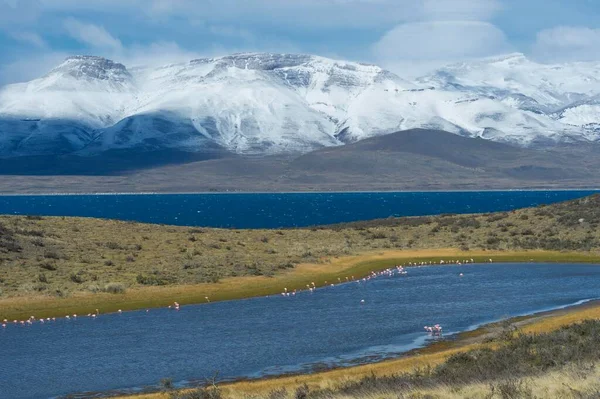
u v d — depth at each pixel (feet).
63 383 183.62
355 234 500.74
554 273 360.28
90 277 311.68
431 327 236.02
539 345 173.78
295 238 471.21
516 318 248.52
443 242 466.29
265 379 182.91
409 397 126.93
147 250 382.83
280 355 207.21
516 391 121.19
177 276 326.03
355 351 210.38
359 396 134.51
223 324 249.96
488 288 318.65
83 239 390.01
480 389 126.00
